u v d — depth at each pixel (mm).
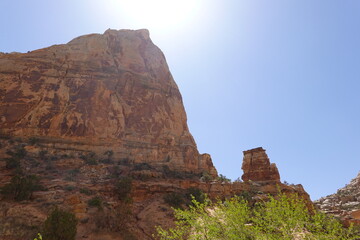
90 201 24141
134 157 42375
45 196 23625
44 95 43438
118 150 42219
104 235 19750
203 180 40281
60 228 15867
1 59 45750
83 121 42844
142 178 33125
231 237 9539
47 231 15789
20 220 18766
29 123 39531
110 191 28266
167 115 53906
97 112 45156
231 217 10258
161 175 36219
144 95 54250
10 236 16484
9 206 20625
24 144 36438
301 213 9617
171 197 30000
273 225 9531
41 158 35188
